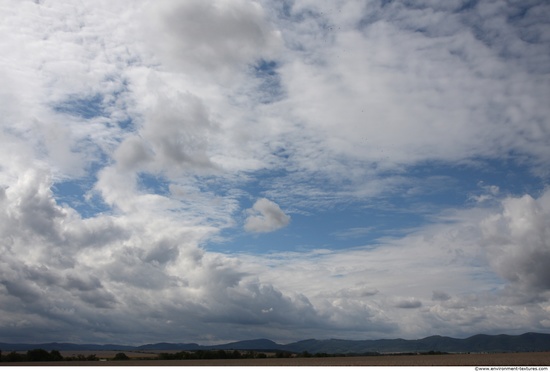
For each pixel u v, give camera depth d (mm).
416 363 100625
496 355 137875
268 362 128375
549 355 126062
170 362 140500
